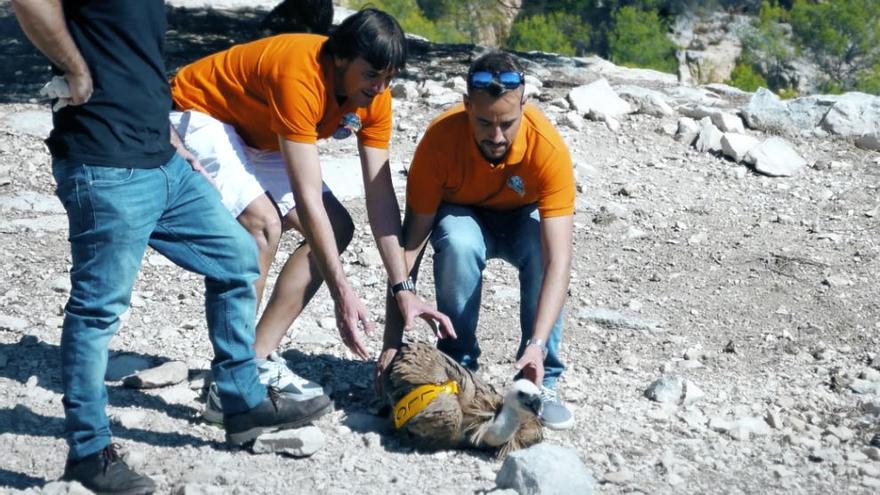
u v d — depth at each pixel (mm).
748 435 5223
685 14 51406
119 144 4066
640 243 7980
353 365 5758
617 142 9867
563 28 47406
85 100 3971
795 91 52125
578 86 11297
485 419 4730
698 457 4957
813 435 5309
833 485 4828
